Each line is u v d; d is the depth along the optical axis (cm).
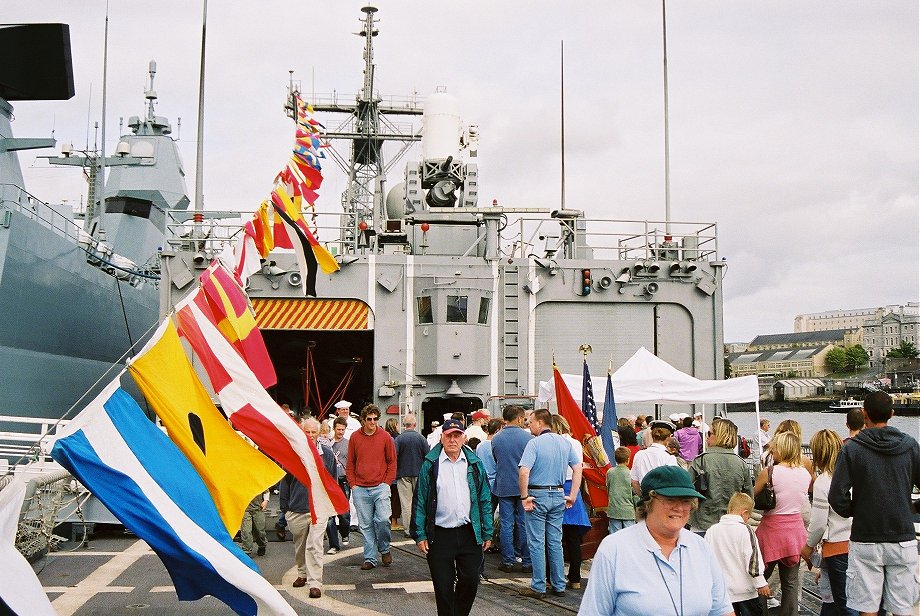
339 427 1359
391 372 1816
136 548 1204
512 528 1070
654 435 993
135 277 2692
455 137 2223
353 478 1098
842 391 9925
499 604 884
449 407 2041
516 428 1076
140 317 2728
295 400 2545
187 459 652
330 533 1230
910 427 6022
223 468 673
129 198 2856
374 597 920
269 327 1803
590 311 1894
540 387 1662
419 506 748
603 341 1889
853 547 643
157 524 594
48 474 1130
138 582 973
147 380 658
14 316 1811
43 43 1802
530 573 1059
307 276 977
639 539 391
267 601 600
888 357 10675
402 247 2012
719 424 843
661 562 384
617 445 1344
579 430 1145
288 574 1053
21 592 511
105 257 2417
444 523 742
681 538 393
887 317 12319
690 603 379
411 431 1390
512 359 1853
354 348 2248
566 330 1883
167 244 1961
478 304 1827
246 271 905
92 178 2855
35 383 1884
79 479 592
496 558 1182
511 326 1858
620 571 385
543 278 1873
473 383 1836
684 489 381
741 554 679
